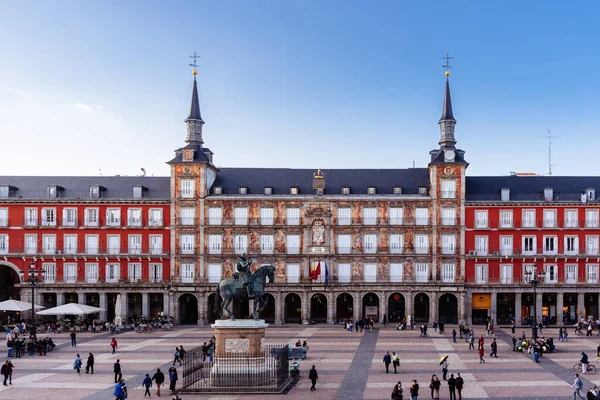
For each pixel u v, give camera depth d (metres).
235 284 44.75
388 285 87.00
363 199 88.44
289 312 92.62
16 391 42.66
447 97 90.62
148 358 56.44
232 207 89.12
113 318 90.56
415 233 88.12
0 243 89.94
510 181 91.88
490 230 87.88
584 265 87.19
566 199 88.50
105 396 41.03
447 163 87.56
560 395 40.66
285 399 39.66
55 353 60.03
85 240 90.00
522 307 89.50
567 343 66.38
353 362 53.97
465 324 81.75
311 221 88.56
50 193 90.94
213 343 55.16
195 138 91.88
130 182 94.25
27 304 73.88
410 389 39.06
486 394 40.97
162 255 88.94
